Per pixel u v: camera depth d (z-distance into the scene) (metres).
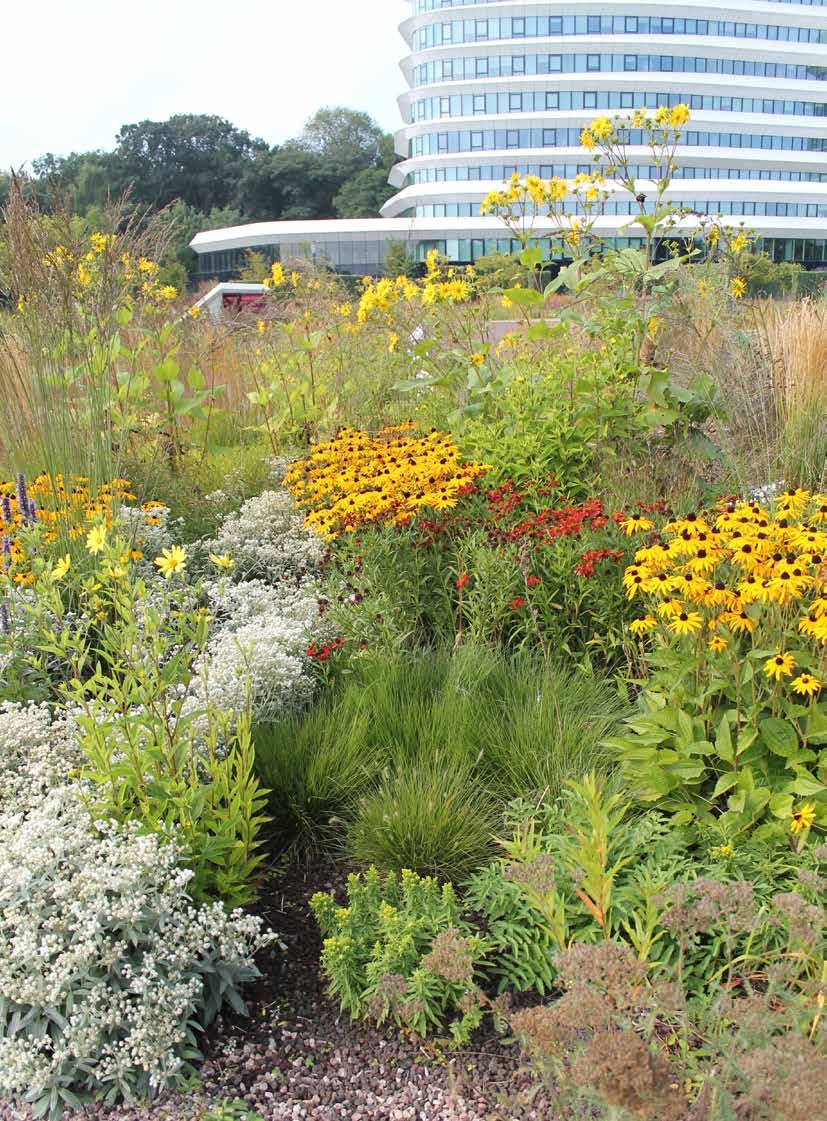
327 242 58.00
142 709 2.70
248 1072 2.25
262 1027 2.39
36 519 4.61
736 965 2.32
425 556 4.55
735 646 2.78
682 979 2.20
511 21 63.56
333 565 4.71
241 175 84.19
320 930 2.72
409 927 2.45
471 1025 2.27
